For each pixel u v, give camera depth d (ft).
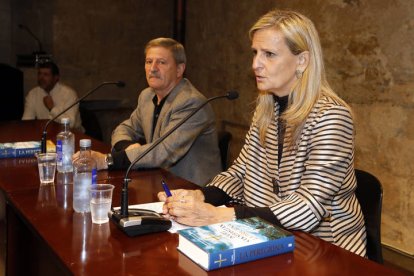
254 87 13.98
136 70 17.33
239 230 4.30
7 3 17.08
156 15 17.31
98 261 4.03
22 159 7.63
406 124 9.92
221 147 8.93
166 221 4.72
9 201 5.75
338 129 5.20
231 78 14.92
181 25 16.84
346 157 5.16
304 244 4.48
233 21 14.60
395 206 10.30
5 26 17.21
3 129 10.19
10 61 17.47
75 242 4.42
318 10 11.69
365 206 5.66
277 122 5.82
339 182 5.13
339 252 4.30
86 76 16.58
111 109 16.75
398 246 10.33
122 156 7.34
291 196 5.16
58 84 14.21
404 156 10.02
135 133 9.61
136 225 4.58
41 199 5.68
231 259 3.93
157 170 7.40
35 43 16.80
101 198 4.90
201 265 3.94
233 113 14.96
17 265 6.36
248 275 3.79
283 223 4.84
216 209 4.93
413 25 9.58
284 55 5.38
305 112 5.38
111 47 16.79
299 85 5.47
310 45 5.40
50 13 16.02
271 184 5.84
